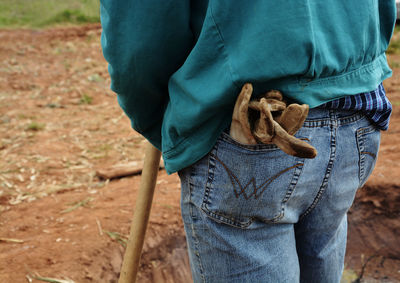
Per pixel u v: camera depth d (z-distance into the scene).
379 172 3.33
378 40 1.06
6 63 8.07
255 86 0.92
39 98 6.25
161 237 2.72
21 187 3.42
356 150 1.08
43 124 5.07
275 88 0.92
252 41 0.88
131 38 0.97
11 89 6.63
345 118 1.03
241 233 1.08
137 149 4.35
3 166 3.82
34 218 2.89
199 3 1.00
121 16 0.95
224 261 1.10
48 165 3.87
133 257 1.44
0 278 2.21
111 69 1.07
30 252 2.46
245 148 0.96
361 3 0.97
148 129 1.26
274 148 0.96
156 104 1.18
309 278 1.33
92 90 6.73
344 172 1.09
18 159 4.00
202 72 0.96
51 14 12.30
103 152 4.23
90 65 8.20
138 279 2.50
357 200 3.15
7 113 5.50
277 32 0.87
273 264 1.10
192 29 1.02
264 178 0.99
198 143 1.01
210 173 1.03
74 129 4.96
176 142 1.07
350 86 0.99
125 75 1.06
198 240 1.14
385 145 4.11
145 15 0.94
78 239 2.61
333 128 1.01
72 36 10.39
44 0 13.67
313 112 0.98
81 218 2.87
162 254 2.67
